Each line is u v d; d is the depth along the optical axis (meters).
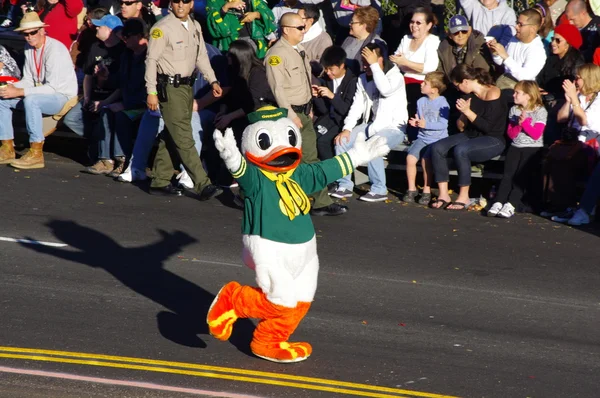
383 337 10.69
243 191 9.56
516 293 12.65
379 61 17.61
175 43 16.38
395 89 17.83
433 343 10.58
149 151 18.14
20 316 10.72
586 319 11.72
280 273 9.38
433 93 17.53
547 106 17.64
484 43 18.50
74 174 18.58
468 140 17.30
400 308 11.79
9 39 21.28
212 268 13.05
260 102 17.38
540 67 17.78
